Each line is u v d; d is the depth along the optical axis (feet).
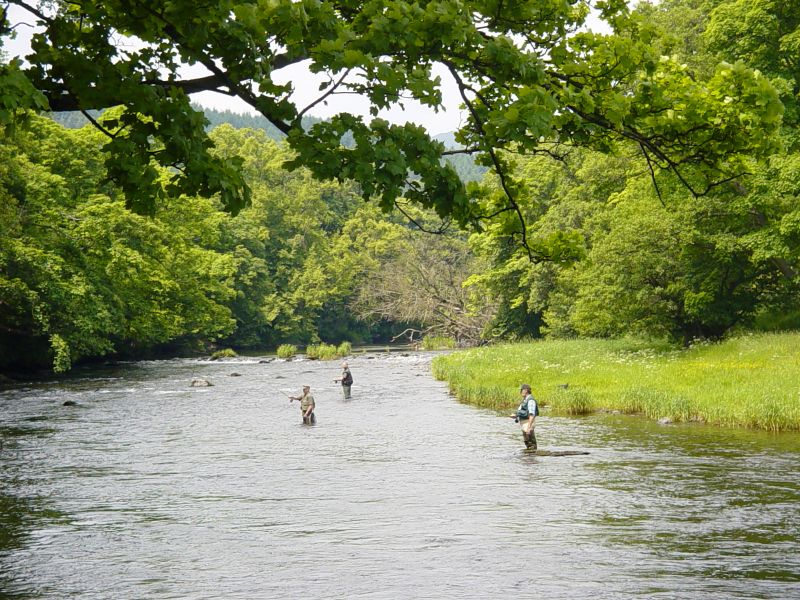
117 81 21.09
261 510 48.65
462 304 301.84
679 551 37.19
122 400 118.11
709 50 120.06
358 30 22.85
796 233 113.50
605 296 138.31
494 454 66.44
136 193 21.89
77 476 61.00
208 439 80.02
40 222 153.28
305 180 402.11
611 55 26.91
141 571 36.29
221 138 403.13
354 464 64.08
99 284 163.32
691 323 142.82
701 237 127.34
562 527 42.24
